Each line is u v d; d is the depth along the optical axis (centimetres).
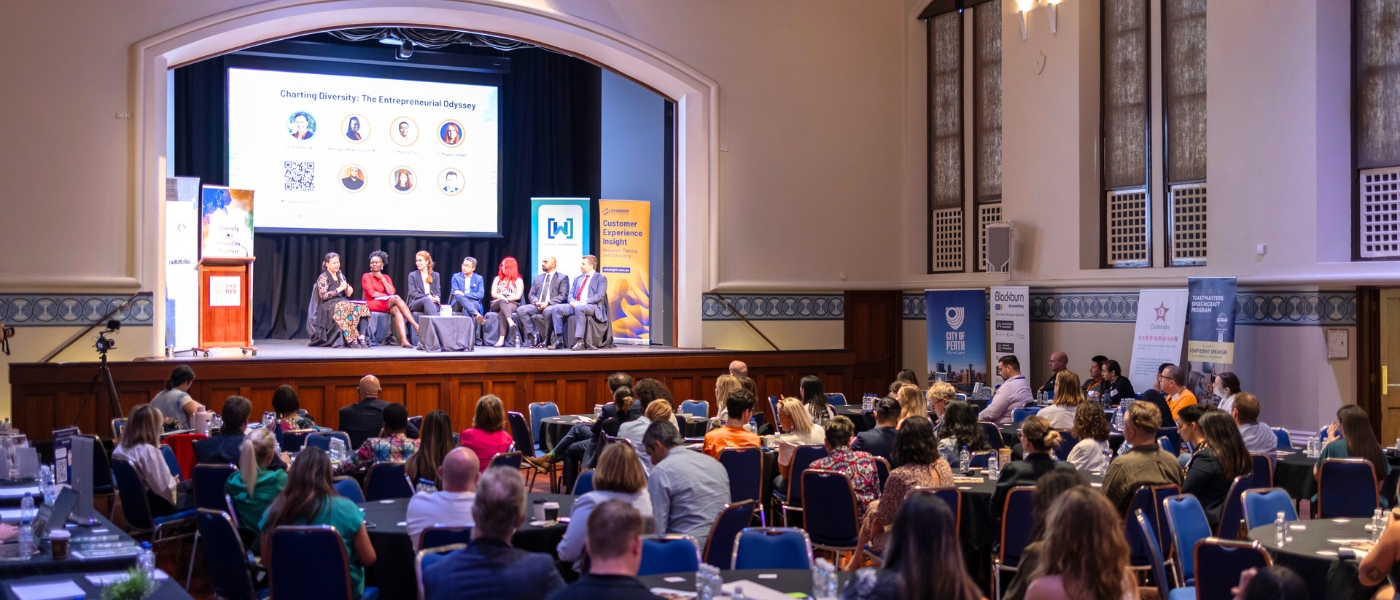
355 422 785
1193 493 569
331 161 1484
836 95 1343
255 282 1492
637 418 793
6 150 1012
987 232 1218
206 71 1456
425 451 594
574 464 840
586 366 1178
